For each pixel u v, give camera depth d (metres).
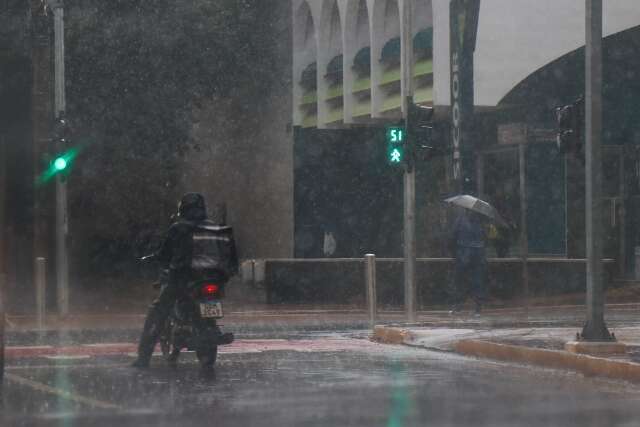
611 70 49.75
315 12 63.25
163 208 57.56
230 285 50.56
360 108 60.09
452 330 27.95
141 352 21.06
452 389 17.62
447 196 52.09
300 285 42.41
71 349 24.77
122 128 50.91
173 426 13.85
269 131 65.31
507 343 23.27
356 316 37.62
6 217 51.50
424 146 35.12
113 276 56.75
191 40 51.56
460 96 50.25
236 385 18.19
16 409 15.45
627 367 19.05
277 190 65.50
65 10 48.41
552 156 52.88
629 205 51.41
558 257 52.41
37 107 50.59
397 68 56.50
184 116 52.53
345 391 17.36
